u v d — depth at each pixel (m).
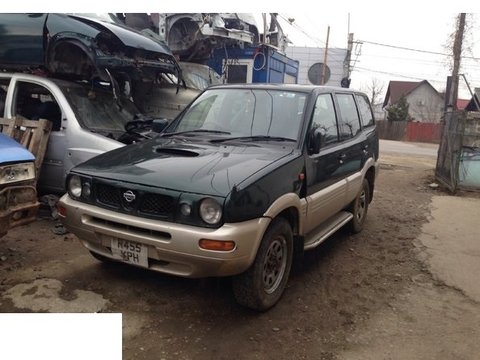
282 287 3.86
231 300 3.89
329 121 4.77
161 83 8.05
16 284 3.91
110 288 3.95
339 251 5.40
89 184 3.56
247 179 3.27
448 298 4.32
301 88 4.61
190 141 4.21
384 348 3.39
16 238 4.93
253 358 3.15
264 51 12.89
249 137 4.24
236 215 3.11
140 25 10.32
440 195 9.31
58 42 5.84
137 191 3.30
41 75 6.15
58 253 4.63
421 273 4.90
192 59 11.15
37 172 5.29
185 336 3.34
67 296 3.76
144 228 3.23
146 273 4.27
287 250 3.85
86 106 5.86
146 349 3.15
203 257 3.08
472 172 9.45
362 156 5.59
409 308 4.06
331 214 4.81
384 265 5.06
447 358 3.32
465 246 5.82
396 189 9.77
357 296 4.23
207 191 3.13
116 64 5.94
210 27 10.62
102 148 5.24
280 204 3.50
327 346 3.37
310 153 4.11
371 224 6.67
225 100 4.70
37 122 5.39
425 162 16.42
